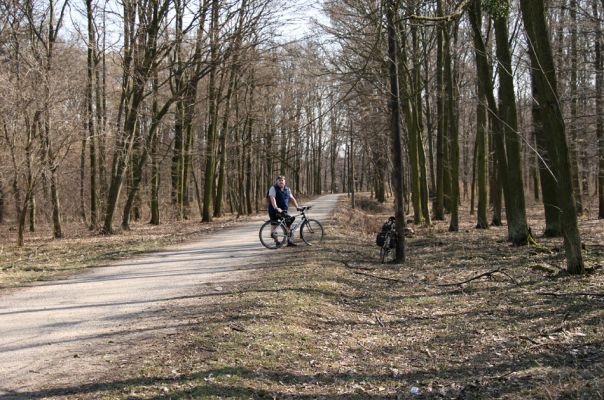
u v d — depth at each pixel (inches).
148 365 213.3
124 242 698.8
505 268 433.4
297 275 403.9
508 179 557.6
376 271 463.8
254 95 1280.8
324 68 803.4
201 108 1208.2
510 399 191.6
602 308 296.5
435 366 235.3
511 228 562.3
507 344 258.5
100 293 356.8
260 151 1523.1
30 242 793.6
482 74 581.9
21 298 343.6
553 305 316.5
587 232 654.5
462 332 283.1
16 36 728.3
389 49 465.4
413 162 889.5
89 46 806.5
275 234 570.6
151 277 416.2
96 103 876.0
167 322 278.5
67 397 183.0
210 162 1109.1
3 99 650.2
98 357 224.8
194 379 198.5
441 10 717.3
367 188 3314.5
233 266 460.8
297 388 203.0
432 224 887.7
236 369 211.2
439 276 435.2
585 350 238.7
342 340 267.6
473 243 605.3
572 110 785.6
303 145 2183.8
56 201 864.3
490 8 450.6
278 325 273.7
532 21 364.2
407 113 874.8
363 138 1204.5
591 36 738.2
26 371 209.2
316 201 2042.3
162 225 1054.4
